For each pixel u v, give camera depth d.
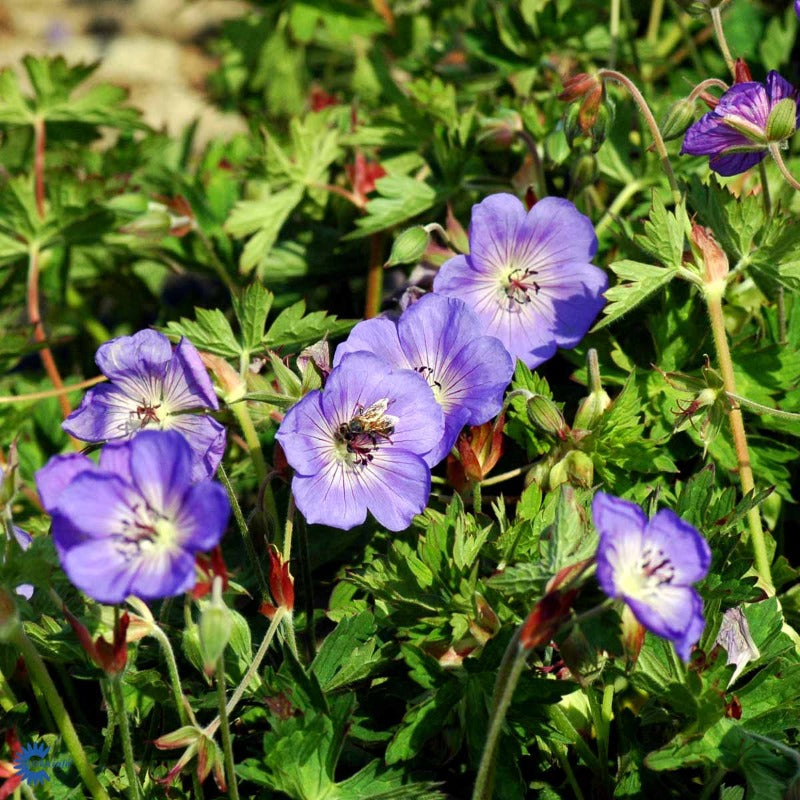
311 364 0.65
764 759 0.61
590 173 0.76
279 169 0.81
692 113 0.69
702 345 0.71
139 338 0.63
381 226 0.77
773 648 0.65
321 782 0.62
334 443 0.64
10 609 0.60
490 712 0.61
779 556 0.70
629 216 0.78
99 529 0.57
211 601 0.57
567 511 0.60
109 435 0.64
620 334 0.73
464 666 0.63
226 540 0.73
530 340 0.70
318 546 0.72
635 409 0.67
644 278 0.67
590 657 0.60
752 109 0.66
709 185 0.69
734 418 0.68
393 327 0.66
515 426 0.69
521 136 0.77
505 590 0.60
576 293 0.70
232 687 0.65
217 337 0.70
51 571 0.60
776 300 0.72
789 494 0.70
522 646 0.57
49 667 0.70
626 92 0.79
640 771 0.64
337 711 0.62
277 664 0.67
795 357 0.71
